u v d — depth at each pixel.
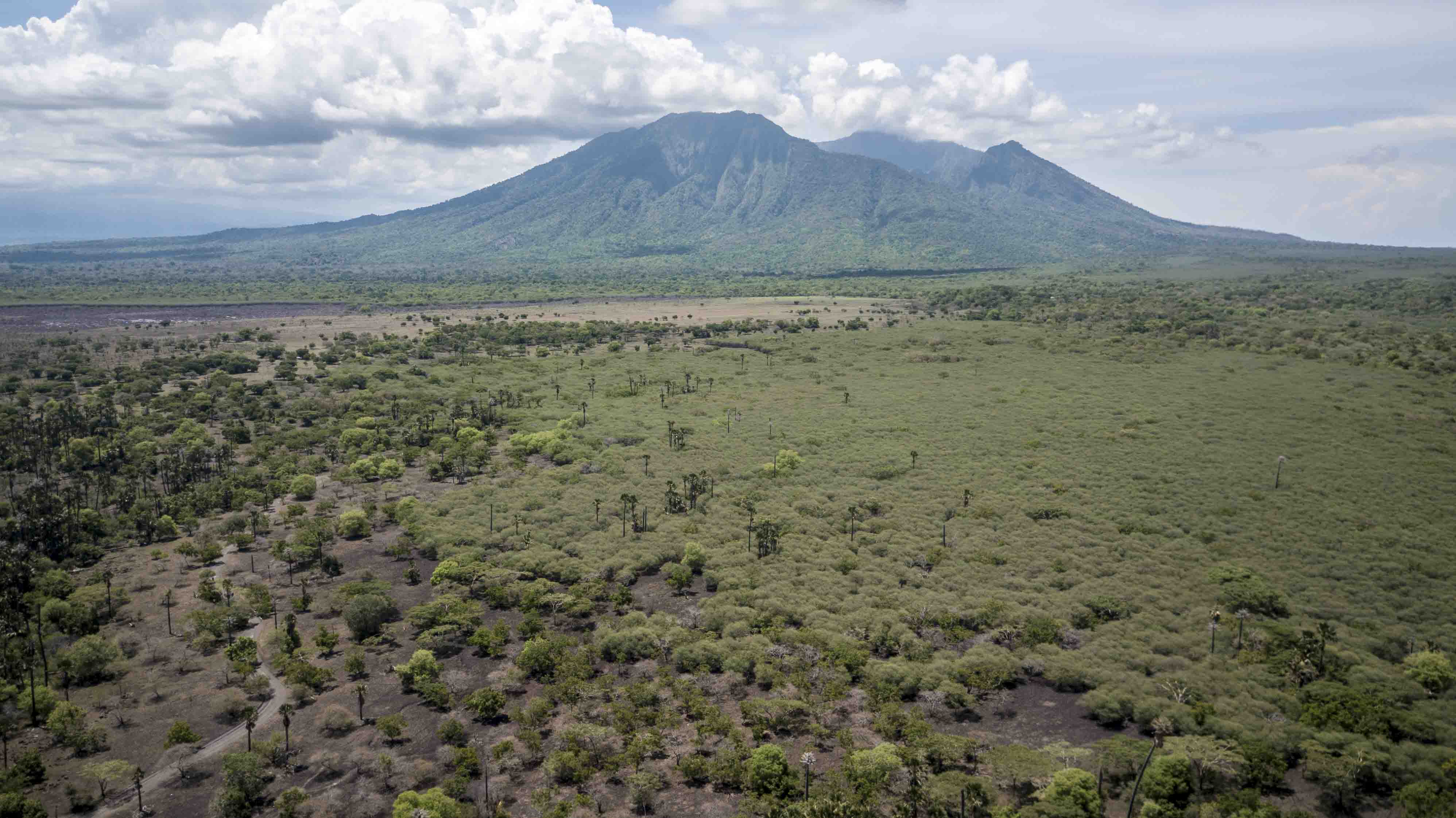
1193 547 126.25
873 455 179.00
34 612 109.81
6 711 88.50
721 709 88.94
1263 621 102.31
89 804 75.69
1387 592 111.31
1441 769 73.75
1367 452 168.25
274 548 132.88
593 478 168.12
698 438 196.25
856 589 115.62
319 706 91.56
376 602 108.75
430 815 69.50
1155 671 92.50
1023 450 179.00
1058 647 98.12
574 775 78.50
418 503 153.00
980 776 75.81
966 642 100.00
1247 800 71.19
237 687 95.31
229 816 72.50
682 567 122.25
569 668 95.69
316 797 76.00
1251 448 173.38
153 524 141.00
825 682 91.50
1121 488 153.25
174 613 113.44
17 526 132.12
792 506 150.38
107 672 97.69
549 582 120.19
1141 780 72.25
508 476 170.75
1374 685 87.50
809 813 68.44
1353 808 72.12
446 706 91.12
